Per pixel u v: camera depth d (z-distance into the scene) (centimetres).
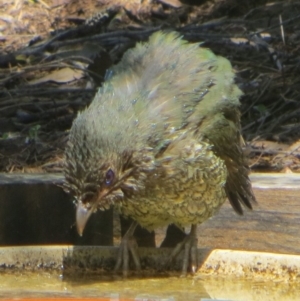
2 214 1039
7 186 1039
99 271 953
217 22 1895
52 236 1061
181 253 962
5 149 1429
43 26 2003
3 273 942
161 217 974
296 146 1407
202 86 987
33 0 2092
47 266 948
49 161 1385
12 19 2025
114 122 870
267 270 914
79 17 2016
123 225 1089
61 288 875
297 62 1723
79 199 862
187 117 948
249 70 1698
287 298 845
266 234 1048
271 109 1543
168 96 947
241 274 927
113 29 1939
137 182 897
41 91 1650
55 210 1060
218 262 944
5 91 1662
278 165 1346
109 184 866
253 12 2005
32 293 846
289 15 1966
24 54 1822
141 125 895
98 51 1722
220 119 993
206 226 1075
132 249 959
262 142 1428
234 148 1023
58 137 1473
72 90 1633
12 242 1045
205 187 952
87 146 849
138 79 961
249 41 1812
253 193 1047
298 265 900
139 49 1023
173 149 921
